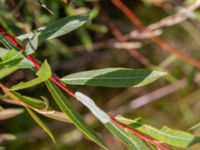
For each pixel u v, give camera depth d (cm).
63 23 48
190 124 111
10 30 58
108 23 91
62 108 45
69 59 100
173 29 113
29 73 82
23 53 46
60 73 102
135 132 46
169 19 86
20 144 101
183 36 113
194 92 112
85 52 103
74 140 106
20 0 68
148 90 112
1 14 63
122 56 110
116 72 47
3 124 99
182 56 85
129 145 46
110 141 109
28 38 47
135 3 109
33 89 97
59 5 72
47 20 70
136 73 46
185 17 83
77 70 103
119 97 112
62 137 105
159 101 113
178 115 112
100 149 108
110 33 103
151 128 46
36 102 46
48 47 84
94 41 102
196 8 81
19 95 45
